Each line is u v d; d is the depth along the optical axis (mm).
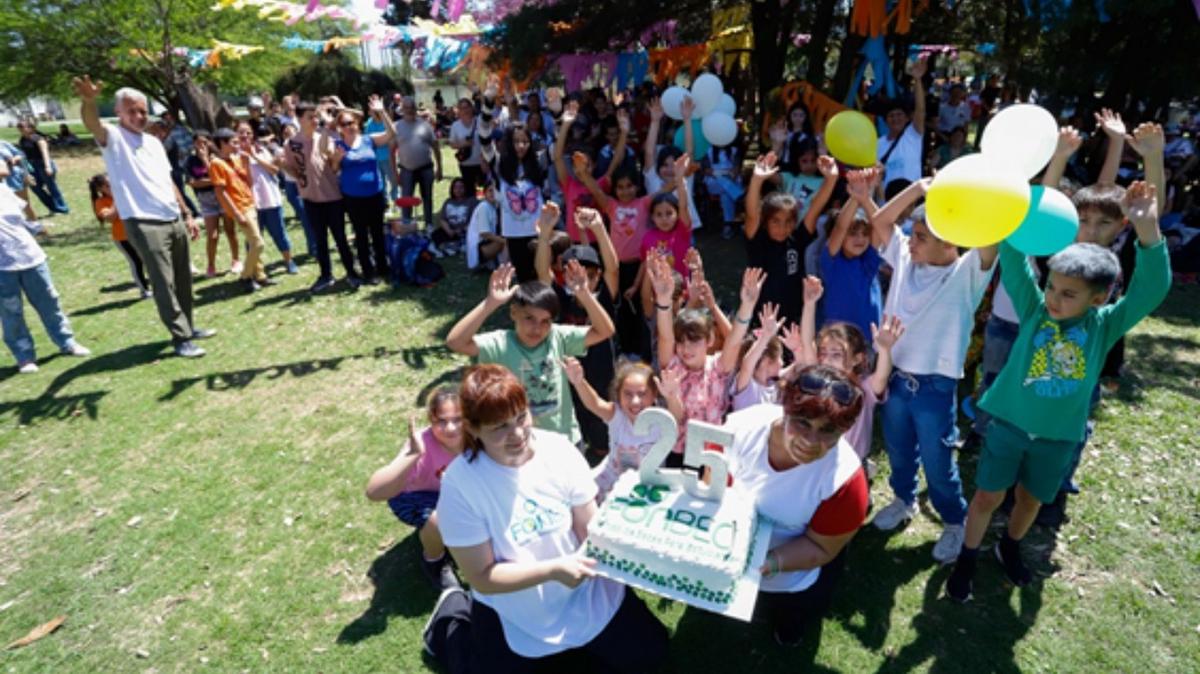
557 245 4504
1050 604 2875
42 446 4426
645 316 4848
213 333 6203
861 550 3230
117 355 5824
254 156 7430
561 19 7781
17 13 19094
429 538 2893
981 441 3971
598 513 2223
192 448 4352
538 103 12289
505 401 2014
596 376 3822
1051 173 3049
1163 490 3537
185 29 20109
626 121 6340
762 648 2721
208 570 3283
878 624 2809
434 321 6340
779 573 2344
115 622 3002
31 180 12906
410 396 4957
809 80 8633
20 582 3252
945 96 17375
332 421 4633
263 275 7559
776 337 3188
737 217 8719
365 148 7004
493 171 7414
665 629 2488
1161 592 2912
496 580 2104
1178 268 6770
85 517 3707
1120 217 2977
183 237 5660
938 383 2826
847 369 2973
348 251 7250
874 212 3225
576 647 2357
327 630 2896
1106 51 6746
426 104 28828
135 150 5297
